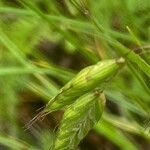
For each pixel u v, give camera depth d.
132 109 0.19
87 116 0.11
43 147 0.20
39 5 0.19
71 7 0.19
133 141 0.21
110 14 0.19
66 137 0.11
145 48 0.13
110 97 0.19
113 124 0.20
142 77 0.15
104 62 0.11
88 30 0.18
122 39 0.18
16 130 0.21
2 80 0.21
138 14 0.20
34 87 0.21
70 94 0.11
